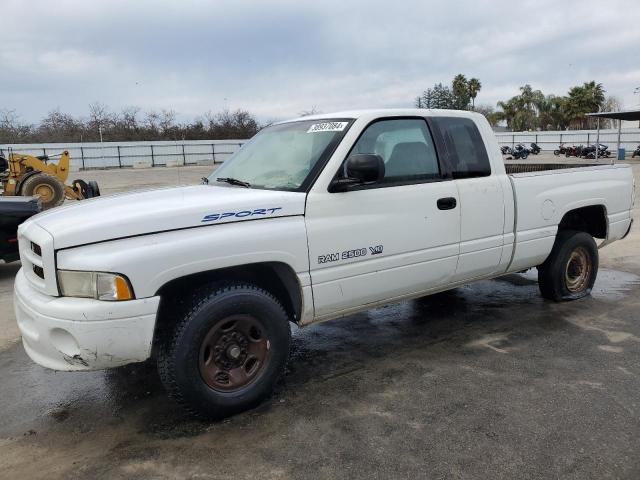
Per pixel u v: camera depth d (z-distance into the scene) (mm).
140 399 3639
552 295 5422
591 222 5695
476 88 58688
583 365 3947
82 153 42500
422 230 3982
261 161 4070
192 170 37594
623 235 5809
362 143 3754
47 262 2898
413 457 2838
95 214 3119
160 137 56906
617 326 4758
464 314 5234
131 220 2959
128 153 44344
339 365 4105
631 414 3219
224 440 3061
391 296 3967
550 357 4113
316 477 2693
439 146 4180
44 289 2979
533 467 2723
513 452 2855
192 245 3025
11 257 7219
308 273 3473
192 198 3385
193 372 3088
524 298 5680
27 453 3010
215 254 3086
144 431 3203
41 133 54000
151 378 3975
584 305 5379
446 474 2684
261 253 3248
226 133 58688
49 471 2824
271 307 3361
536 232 4812
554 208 4941
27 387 3883
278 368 3447
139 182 26578
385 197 3781
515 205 4605
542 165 6270
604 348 4262
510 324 4895
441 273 4180
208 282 3281
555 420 3168
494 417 3225
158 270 2928
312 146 3801
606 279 6391
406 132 4043
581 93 62094
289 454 2900
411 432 3086
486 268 4512
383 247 3787
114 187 23812
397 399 3502
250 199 3311
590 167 5402
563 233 5352
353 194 3648
